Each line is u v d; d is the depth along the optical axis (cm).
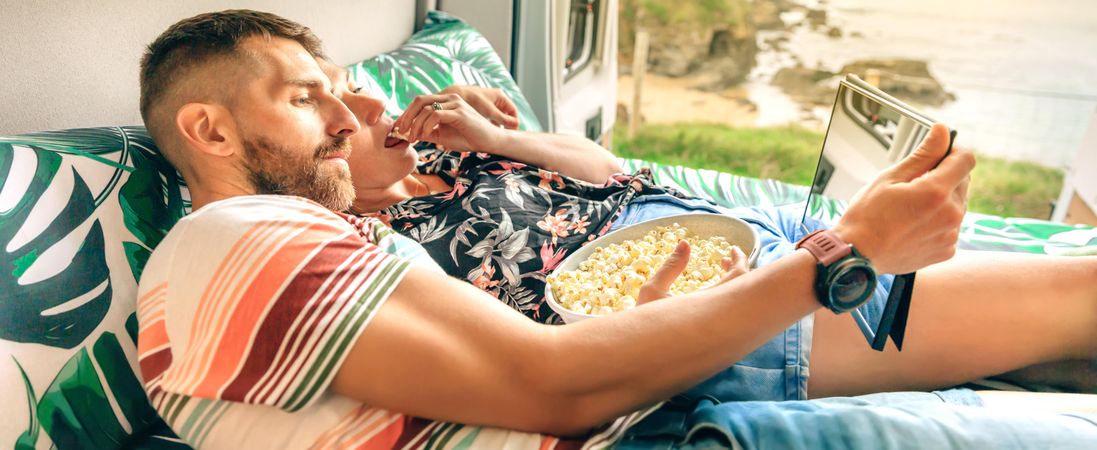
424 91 159
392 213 118
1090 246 126
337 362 74
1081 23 319
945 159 78
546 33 224
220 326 76
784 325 78
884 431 74
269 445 79
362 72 149
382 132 124
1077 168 282
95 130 102
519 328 76
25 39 104
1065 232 142
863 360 99
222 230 80
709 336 75
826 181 104
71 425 84
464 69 176
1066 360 102
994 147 342
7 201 83
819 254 77
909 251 78
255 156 98
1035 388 104
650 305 78
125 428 91
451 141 134
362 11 176
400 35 196
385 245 93
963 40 337
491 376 75
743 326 76
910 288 82
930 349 99
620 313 78
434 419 77
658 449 79
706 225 110
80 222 90
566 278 101
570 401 76
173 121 99
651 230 112
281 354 74
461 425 82
